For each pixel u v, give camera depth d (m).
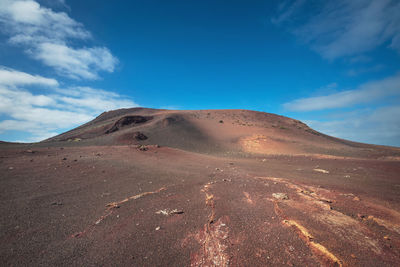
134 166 13.89
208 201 6.63
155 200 6.95
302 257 3.60
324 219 5.11
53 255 3.71
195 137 47.41
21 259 3.58
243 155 30.61
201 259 3.59
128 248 3.93
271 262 3.46
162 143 41.03
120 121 60.75
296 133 54.44
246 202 6.50
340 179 11.87
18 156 14.24
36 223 5.02
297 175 13.27
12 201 6.41
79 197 7.18
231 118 73.31
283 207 5.91
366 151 32.12
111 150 20.91
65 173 10.54
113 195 7.57
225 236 4.30
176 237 4.34
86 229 4.75
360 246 3.94
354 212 5.83
